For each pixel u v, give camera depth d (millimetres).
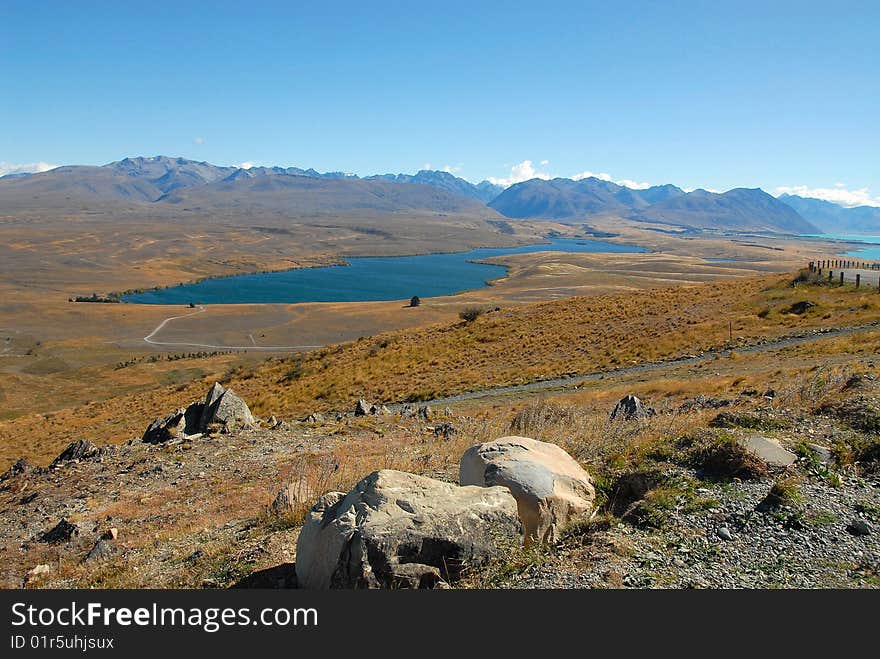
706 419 12797
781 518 7465
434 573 6242
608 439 11891
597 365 33750
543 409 16562
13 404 77125
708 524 7496
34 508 14773
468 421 18812
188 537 10602
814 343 28406
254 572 7793
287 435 20547
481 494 7004
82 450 20594
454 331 51031
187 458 18203
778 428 10961
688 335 36406
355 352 49188
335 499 7688
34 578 9641
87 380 91562
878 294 38625
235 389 43344
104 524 12469
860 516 7504
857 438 9914
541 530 7328
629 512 7938
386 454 15336
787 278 51000
